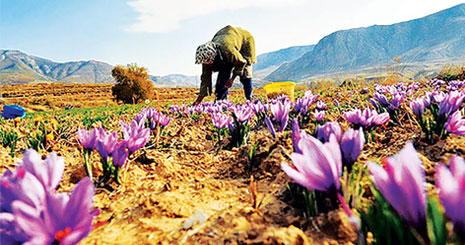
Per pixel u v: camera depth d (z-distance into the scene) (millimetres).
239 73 7484
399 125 2996
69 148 3420
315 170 1049
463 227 735
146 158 2416
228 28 7570
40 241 848
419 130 2428
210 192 1869
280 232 1109
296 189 1449
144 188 1912
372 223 963
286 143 2367
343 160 1290
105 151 1871
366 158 1907
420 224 799
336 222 1145
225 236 1220
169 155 2951
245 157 2646
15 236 846
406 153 818
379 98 3182
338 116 4309
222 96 8117
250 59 7875
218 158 2850
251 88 8250
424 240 792
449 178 747
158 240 1271
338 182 1063
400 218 885
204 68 7629
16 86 123000
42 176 1016
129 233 1361
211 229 1296
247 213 1404
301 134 1376
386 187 838
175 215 1499
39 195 891
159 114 3555
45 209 879
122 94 46875
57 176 1062
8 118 6648
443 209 782
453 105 2018
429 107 2525
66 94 105688
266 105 4152
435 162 1712
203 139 3941
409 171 806
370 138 2428
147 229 1380
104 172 1908
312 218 1252
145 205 1606
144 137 1922
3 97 99438
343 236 1102
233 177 2275
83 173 2064
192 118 6156
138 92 46719
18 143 3768
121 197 1783
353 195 1127
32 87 120250
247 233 1194
